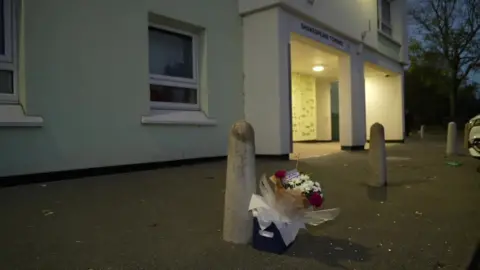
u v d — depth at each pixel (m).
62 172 6.52
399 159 10.23
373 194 5.51
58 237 3.46
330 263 2.88
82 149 6.77
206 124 9.02
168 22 8.41
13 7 6.06
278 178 3.17
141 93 7.70
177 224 3.91
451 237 3.52
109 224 3.89
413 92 42.09
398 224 3.95
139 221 4.01
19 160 6.00
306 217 3.17
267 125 9.59
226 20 9.62
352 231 3.71
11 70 6.09
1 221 3.96
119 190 5.65
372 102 18.55
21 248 3.17
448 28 33.22
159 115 8.10
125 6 7.43
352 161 9.56
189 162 8.70
